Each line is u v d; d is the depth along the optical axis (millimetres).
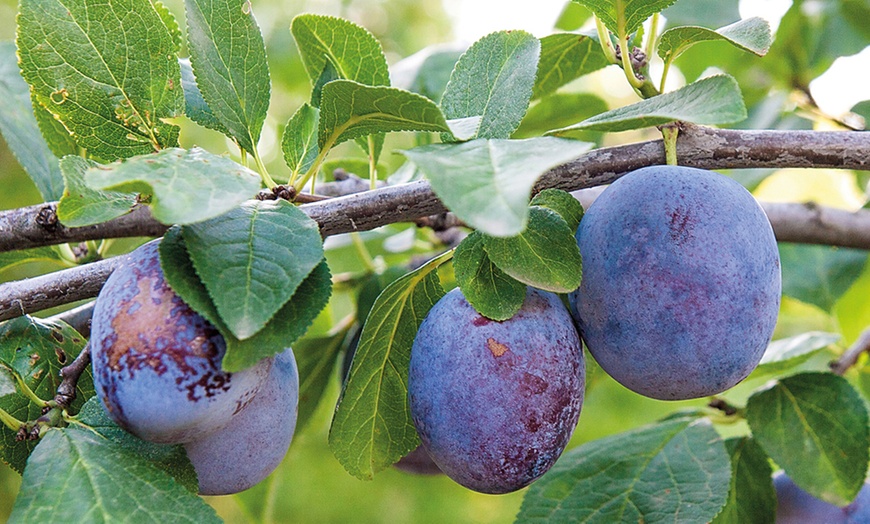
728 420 420
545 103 496
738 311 329
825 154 349
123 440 330
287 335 312
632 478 395
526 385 331
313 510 810
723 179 341
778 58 516
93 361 321
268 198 345
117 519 313
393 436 359
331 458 792
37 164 424
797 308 611
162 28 343
